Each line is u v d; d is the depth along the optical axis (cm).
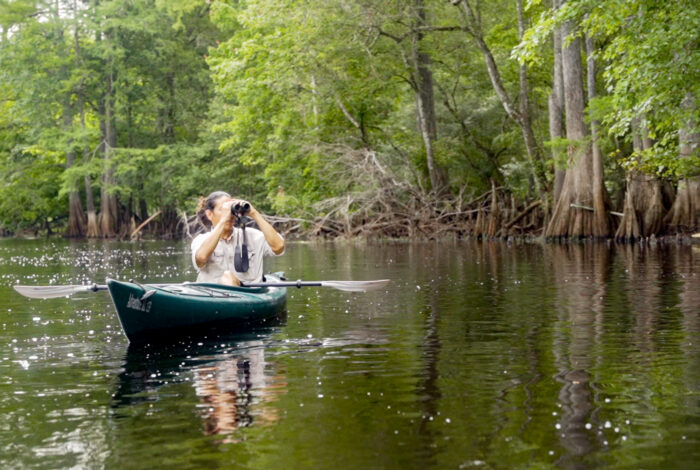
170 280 1305
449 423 400
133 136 4934
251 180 4250
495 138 3142
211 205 820
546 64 3027
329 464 343
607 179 2597
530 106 3275
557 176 2470
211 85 4612
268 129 3281
